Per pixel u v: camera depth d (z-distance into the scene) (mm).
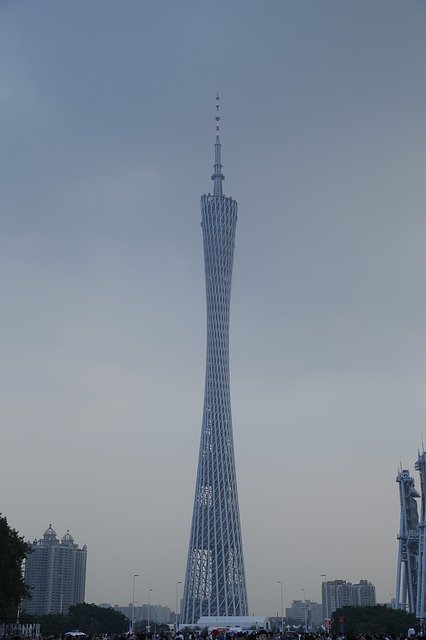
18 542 140625
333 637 87500
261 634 53375
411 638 65750
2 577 135000
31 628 185500
